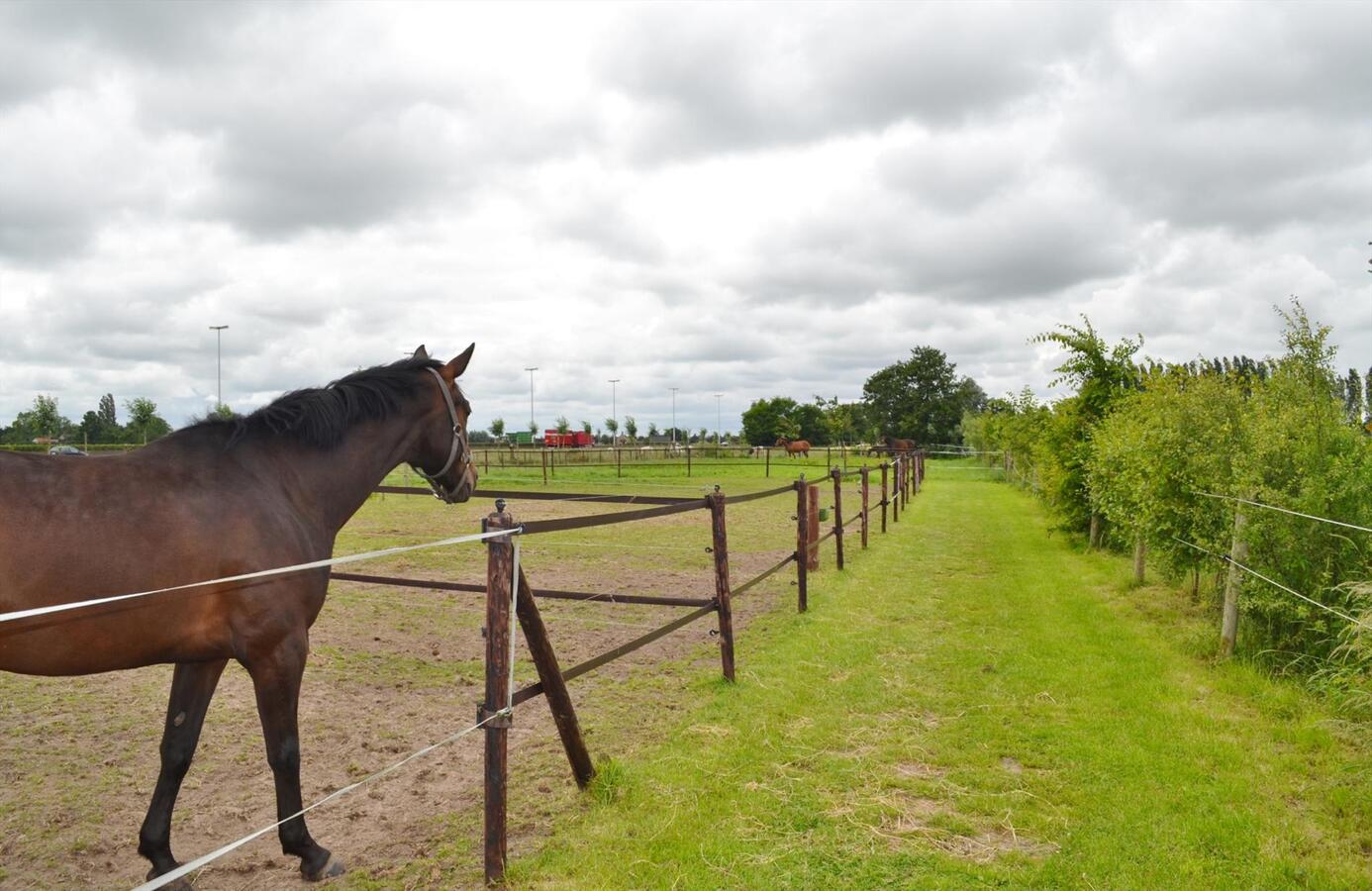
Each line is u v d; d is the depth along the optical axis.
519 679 6.05
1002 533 15.37
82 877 3.34
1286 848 3.57
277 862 3.47
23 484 2.67
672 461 38.66
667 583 9.89
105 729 5.04
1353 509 5.77
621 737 4.91
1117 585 9.82
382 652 6.80
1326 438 6.04
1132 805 4.01
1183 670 6.32
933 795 4.17
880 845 3.63
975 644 7.12
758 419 83.25
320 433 3.60
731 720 5.21
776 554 12.42
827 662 6.56
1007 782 4.29
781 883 3.30
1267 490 6.02
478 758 4.59
